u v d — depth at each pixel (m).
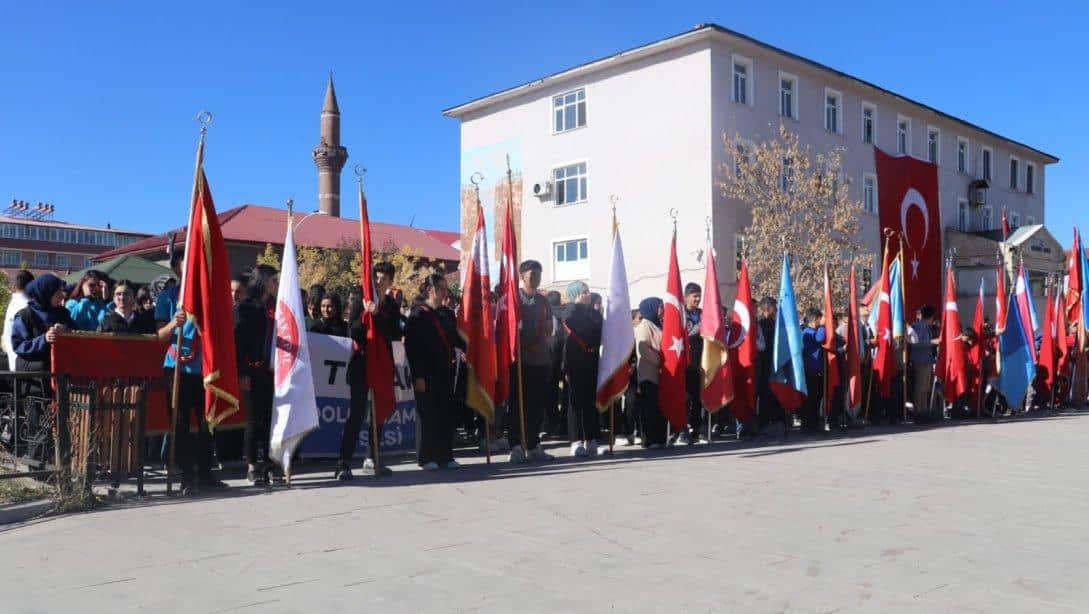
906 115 38.12
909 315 17.62
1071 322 20.33
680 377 11.59
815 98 33.44
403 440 11.32
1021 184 46.97
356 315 9.08
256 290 8.77
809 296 28.00
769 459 10.20
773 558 5.36
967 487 8.11
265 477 8.51
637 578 4.92
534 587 4.76
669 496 7.54
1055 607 4.39
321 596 4.61
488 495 7.65
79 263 106.75
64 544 5.84
